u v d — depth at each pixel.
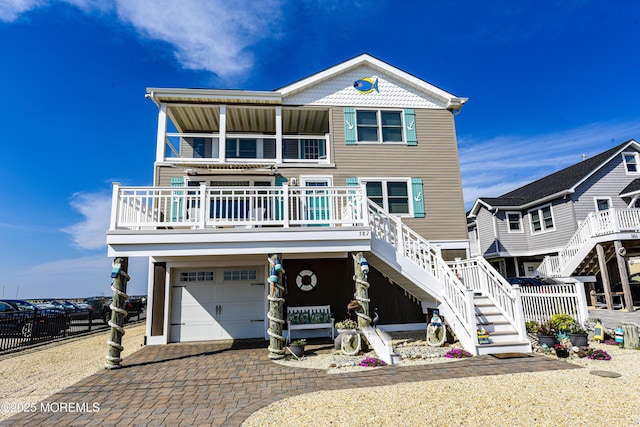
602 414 4.58
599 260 16.08
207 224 8.70
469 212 27.59
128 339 13.22
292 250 8.91
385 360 7.65
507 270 23.80
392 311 11.96
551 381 6.01
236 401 5.48
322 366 7.52
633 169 21.14
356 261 9.17
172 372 7.39
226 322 11.57
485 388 5.70
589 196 20.17
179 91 12.48
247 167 12.48
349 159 13.30
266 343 10.67
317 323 10.80
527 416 4.57
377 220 9.98
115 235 8.30
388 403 5.12
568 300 10.77
